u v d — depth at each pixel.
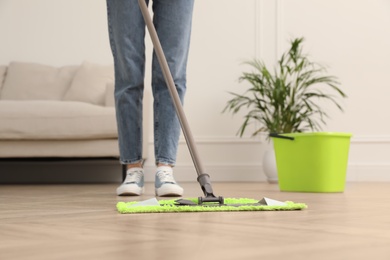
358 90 4.10
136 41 1.95
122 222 1.03
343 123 4.09
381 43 4.12
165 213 1.21
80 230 0.90
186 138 1.42
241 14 4.19
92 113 3.37
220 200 1.32
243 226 0.94
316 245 0.71
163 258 0.61
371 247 0.69
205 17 4.20
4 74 4.13
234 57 4.18
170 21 1.93
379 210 1.33
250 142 4.11
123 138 2.01
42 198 1.96
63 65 4.27
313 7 4.15
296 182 2.48
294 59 3.71
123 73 1.98
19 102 3.45
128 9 1.91
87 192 2.42
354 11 4.14
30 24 4.29
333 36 4.14
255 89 3.78
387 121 4.08
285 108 3.78
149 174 4.09
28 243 0.75
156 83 1.99
